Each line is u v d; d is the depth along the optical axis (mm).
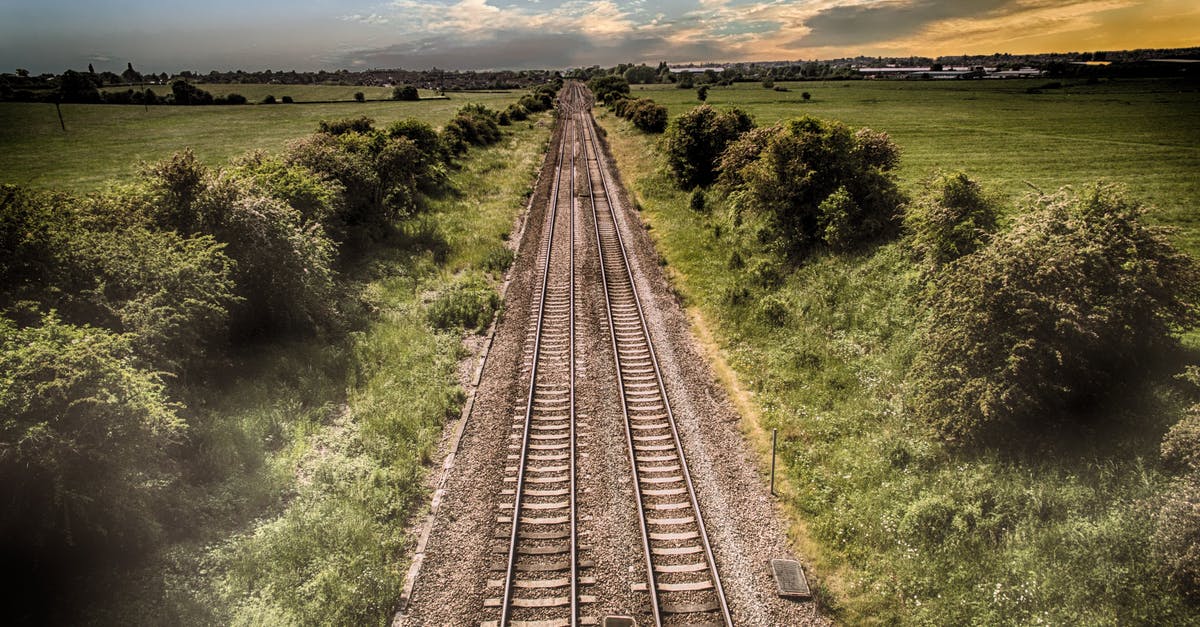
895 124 71000
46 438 8914
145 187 17781
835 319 19109
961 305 12953
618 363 17078
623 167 49281
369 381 16344
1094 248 11859
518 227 32156
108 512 9570
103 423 9523
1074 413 11820
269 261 17312
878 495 12055
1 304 12320
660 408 15414
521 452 13539
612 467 13133
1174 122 68188
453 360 17875
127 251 14250
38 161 50844
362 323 19641
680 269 25438
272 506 11891
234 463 12492
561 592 10109
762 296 21484
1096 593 9109
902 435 13617
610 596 10031
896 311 18094
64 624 8859
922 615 9602
